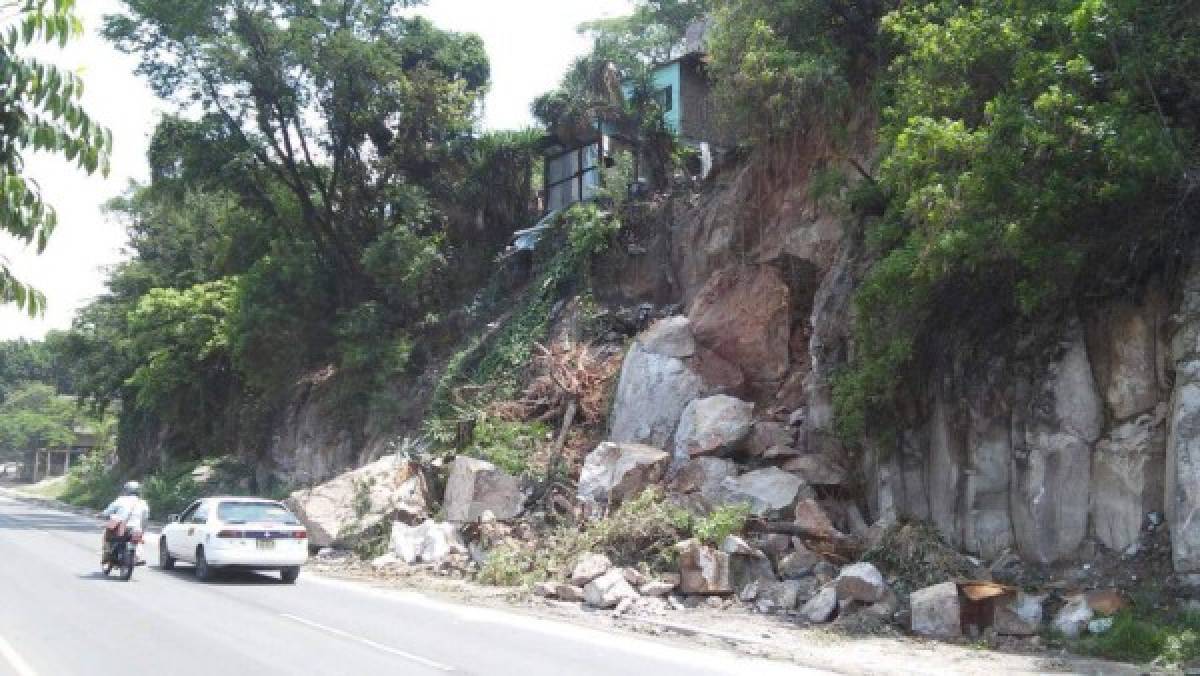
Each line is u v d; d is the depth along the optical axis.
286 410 39.28
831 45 20.33
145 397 45.66
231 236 43.28
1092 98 13.41
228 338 38.22
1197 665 10.52
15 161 4.77
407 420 32.03
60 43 4.75
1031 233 13.20
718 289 23.55
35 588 15.28
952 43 14.64
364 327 34.28
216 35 32.69
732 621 13.83
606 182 29.62
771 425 19.73
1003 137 12.94
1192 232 13.30
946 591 12.98
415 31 37.56
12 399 102.88
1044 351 14.69
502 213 36.88
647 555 16.20
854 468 18.19
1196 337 12.82
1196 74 12.87
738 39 20.73
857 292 17.16
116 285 53.56
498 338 30.50
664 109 30.69
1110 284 14.00
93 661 9.62
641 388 22.31
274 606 14.30
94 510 46.91
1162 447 13.25
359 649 10.76
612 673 9.77
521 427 24.53
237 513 17.81
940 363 16.11
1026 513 14.48
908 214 14.25
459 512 21.17
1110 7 12.73
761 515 16.91
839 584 14.09
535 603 15.48
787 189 22.77
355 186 38.16
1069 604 12.62
